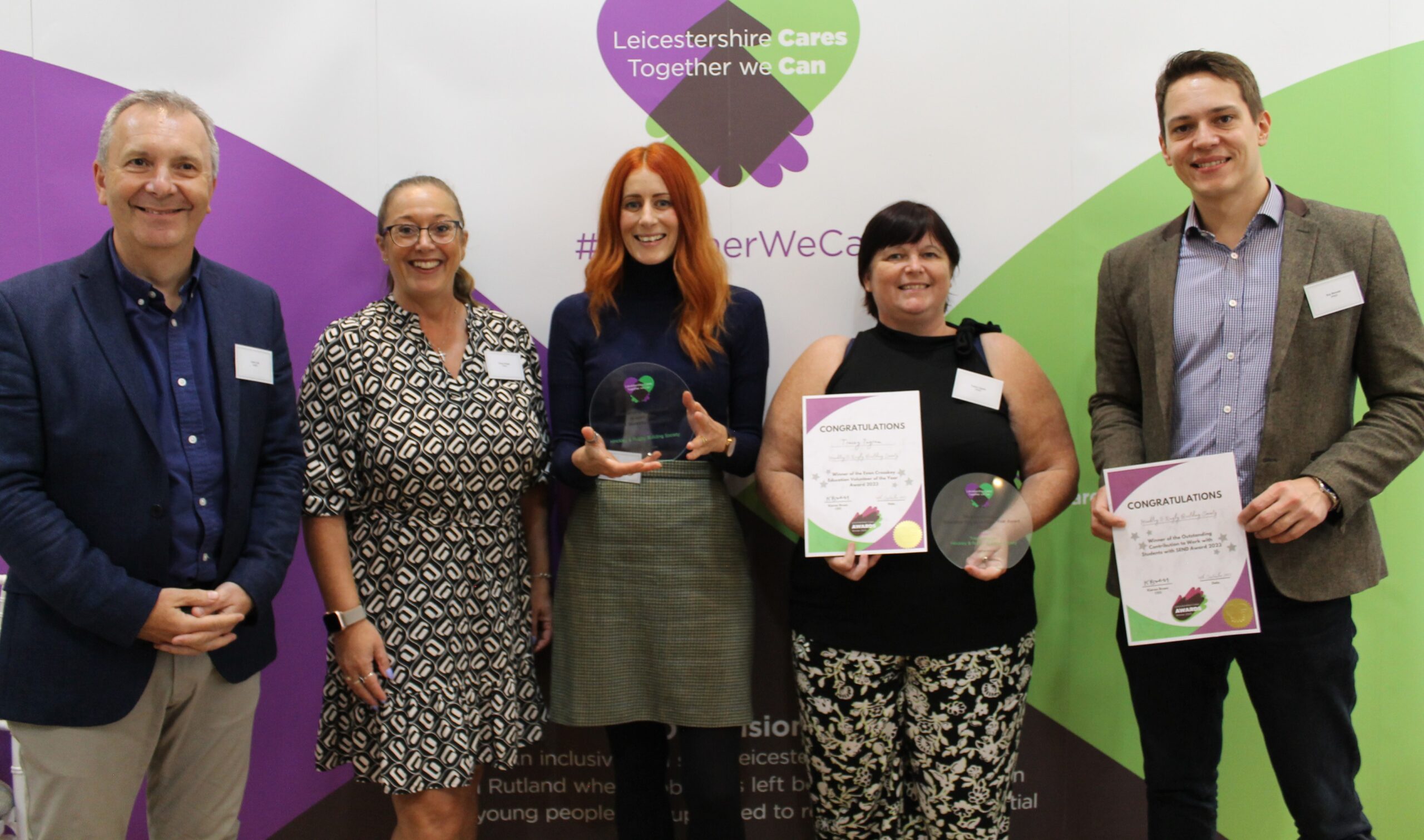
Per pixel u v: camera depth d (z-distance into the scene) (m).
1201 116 1.57
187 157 1.40
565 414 1.81
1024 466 1.80
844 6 2.10
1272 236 1.60
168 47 2.09
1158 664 1.70
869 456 1.69
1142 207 2.12
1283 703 1.61
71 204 2.09
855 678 1.68
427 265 1.69
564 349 1.82
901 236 1.71
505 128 2.12
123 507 1.38
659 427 1.75
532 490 1.99
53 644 1.38
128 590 1.35
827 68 2.11
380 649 1.63
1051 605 2.16
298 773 2.14
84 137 2.09
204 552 1.46
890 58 2.11
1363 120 2.08
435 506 1.66
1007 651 1.67
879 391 1.73
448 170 2.12
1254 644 1.62
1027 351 2.09
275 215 2.12
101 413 1.36
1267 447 1.57
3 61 2.06
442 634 1.66
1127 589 1.60
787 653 2.16
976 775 1.65
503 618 1.74
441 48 2.11
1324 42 2.07
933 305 1.74
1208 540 1.57
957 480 1.66
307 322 2.13
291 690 2.13
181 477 1.44
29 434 1.33
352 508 1.69
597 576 1.75
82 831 1.42
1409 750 2.13
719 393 1.78
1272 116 2.09
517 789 2.16
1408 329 1.52
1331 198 2.09
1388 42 2.06
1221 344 1.61
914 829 1.88
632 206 1.77
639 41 2.11
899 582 1.66
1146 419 1.71
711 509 1.76
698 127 2.12
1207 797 1.73
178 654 1.44
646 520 1.73
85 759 1.39
